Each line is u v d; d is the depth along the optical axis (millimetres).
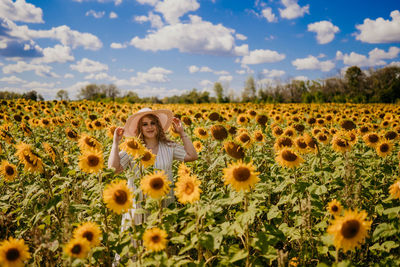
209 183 4148
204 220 3025
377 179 4531
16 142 5801
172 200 3773
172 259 2561
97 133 7473
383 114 12133
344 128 7133
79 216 3074
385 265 2887
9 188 4379
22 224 3898
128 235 2900
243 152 3775
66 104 15164
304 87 75375
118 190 2539
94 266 2840
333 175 3873
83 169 3053
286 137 4719
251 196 3029
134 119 3928
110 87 80000
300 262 3068
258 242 2746
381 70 73875
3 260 2273
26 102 16125
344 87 77625
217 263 3049
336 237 2264
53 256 3025
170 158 3996
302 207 2988
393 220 2955
